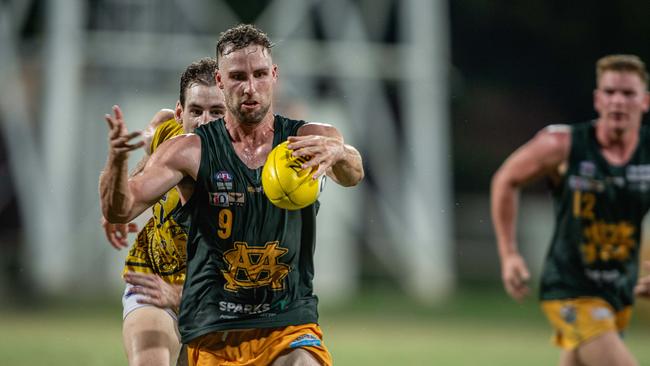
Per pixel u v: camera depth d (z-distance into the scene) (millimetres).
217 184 19719
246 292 20078
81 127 83062
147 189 19125
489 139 112438
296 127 20312
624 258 26984
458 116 111000
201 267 20172
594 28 109312
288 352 20078
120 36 84500
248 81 19422
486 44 112750
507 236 28141
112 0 84562
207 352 20531
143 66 85188
